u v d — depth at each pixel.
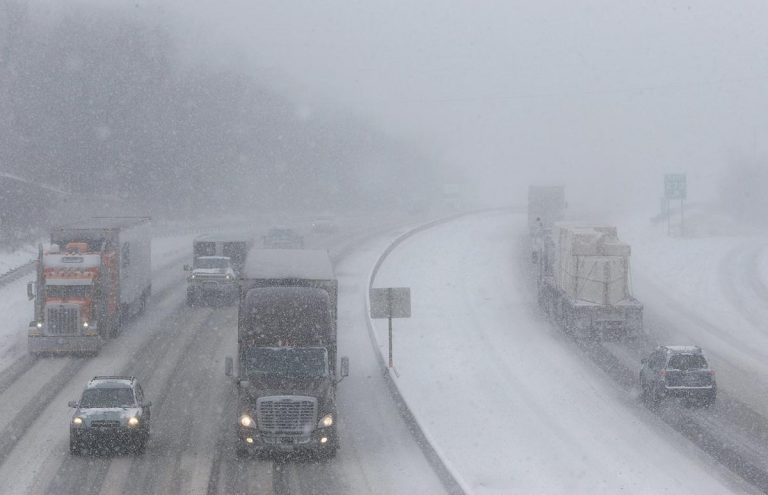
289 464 30.14
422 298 69.44
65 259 47.47
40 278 47.19
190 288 62.81
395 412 38.47
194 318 58.38
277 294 33.91
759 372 46.62
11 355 47.28
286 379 31.41
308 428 30.28
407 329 58.16
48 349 46.62
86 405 30.66
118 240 51.28
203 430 34.28
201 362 46.25
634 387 43.00
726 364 48.59
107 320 48.88
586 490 27.42
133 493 26.19
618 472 29.44
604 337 52.38
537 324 60.00
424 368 47.25
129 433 30.12
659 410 38.47
